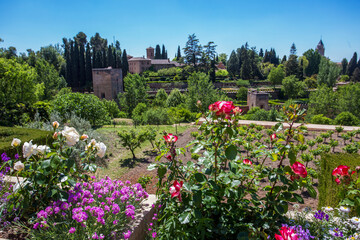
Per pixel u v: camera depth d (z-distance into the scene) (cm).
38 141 544
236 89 5525
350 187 218
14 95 2284
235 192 212
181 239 206
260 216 218
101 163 730
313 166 689
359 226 215
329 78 5384
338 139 1009
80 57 5644
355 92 3077
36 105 1288
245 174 263
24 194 216
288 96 5288
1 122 1051
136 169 686
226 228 207
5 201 235
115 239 200
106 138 979
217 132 208
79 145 556
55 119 1004
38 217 193
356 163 305
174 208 227
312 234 221
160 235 224
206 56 5962
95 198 238
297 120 228
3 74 2198
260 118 1898
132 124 1830
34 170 217
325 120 1638
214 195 218
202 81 2614
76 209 195
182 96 3194
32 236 200
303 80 6656
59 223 193
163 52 9631
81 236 185
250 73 6544
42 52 6269
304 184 211
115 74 4653
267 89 5566
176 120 1539
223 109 205
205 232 212
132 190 264
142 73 6856
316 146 905
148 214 255
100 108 1476
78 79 5650
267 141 812
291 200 206
